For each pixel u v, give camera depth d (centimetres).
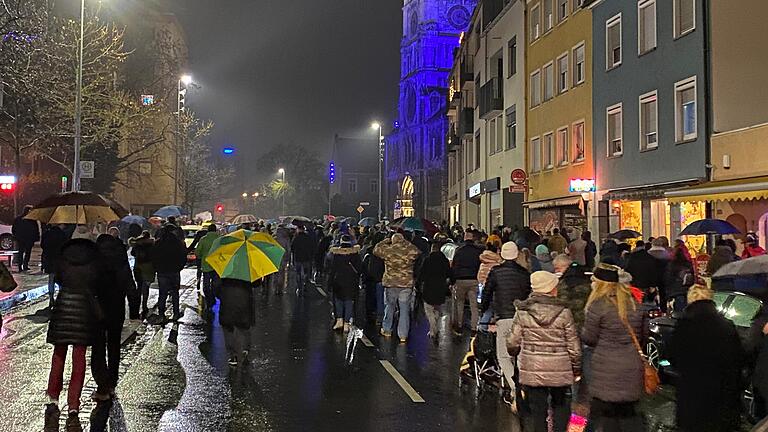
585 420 741
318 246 2662
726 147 1962
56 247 1598
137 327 1453
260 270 1067
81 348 801
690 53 2117
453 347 1298
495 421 801
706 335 618
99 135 3391
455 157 5484
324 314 1750
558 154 3033
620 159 2519
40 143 3934
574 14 2881
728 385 613
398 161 10400
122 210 1350
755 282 1088
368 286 1644
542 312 659
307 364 1122
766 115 2038
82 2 2788
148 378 989
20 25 2597
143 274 1536
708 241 1955
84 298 798
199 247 1644
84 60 3338
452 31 9700
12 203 3938
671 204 2033
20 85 3069
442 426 779
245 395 903
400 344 1328
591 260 1998
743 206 1912
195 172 6550
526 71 3375
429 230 2211
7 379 955
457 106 5331
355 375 1044
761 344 703
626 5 2475
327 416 812
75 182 2750
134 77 4697
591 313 638
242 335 1091
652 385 643
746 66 2041
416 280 1405
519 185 3120
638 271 1484
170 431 736
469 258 1430
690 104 2142
